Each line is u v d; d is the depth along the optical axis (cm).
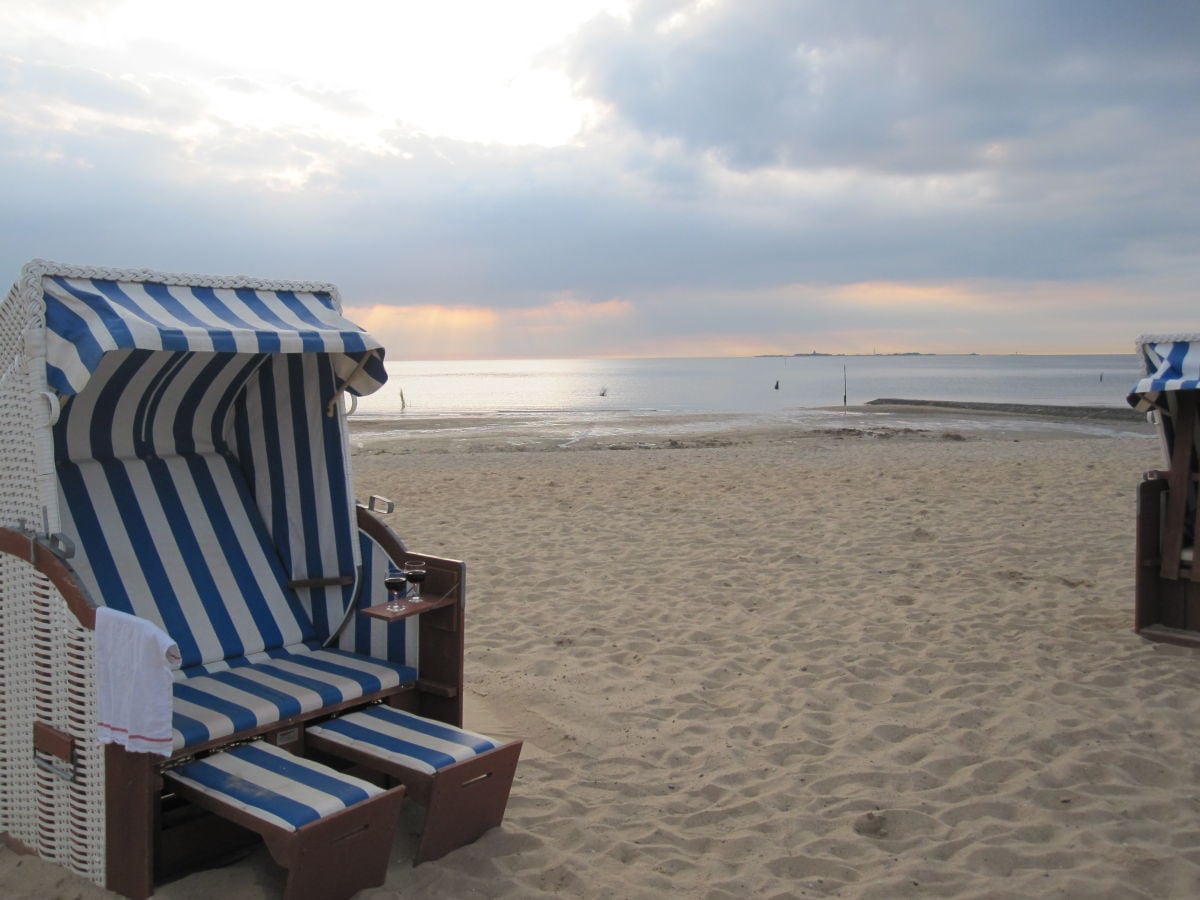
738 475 1434
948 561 854
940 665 594
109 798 323
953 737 488
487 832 382
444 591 411
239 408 468
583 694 555
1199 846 379
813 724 509
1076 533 967
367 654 443
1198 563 623
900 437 2500
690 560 870
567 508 1152
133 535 417
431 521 1074
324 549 454
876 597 744
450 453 2056
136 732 308
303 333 371
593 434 2745
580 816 409
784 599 743
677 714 526
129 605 399
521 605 734
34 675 346
